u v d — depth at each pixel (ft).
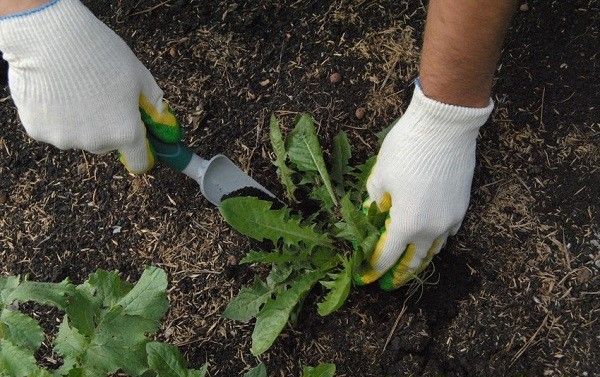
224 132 3.34
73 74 2.62
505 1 2.19
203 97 3.38
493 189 3.18
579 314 3.02
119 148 2.81
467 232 3.14
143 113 2.86
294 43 3.41
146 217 3.28
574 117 3.21
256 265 3.18
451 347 3.05
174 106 3.38
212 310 3.16
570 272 3.07
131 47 3.48
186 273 3.21
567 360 2.98
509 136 3.22
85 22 2.63
